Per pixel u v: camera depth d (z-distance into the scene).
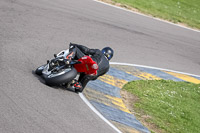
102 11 61.31
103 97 31.11
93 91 31.50
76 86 28.06
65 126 22.38
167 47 55.09
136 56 47.12
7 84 25.41
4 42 35.94
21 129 20.16
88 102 28.36
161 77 43.22
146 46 52.25
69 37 44.75
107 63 29.67
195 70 50.34
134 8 71.00
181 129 30.44
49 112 23.39
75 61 27.09
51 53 37.41
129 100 33.03
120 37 51.78
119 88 35.16
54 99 25.69
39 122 21.64
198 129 31.84
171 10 78.94
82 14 55.78
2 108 21.78
